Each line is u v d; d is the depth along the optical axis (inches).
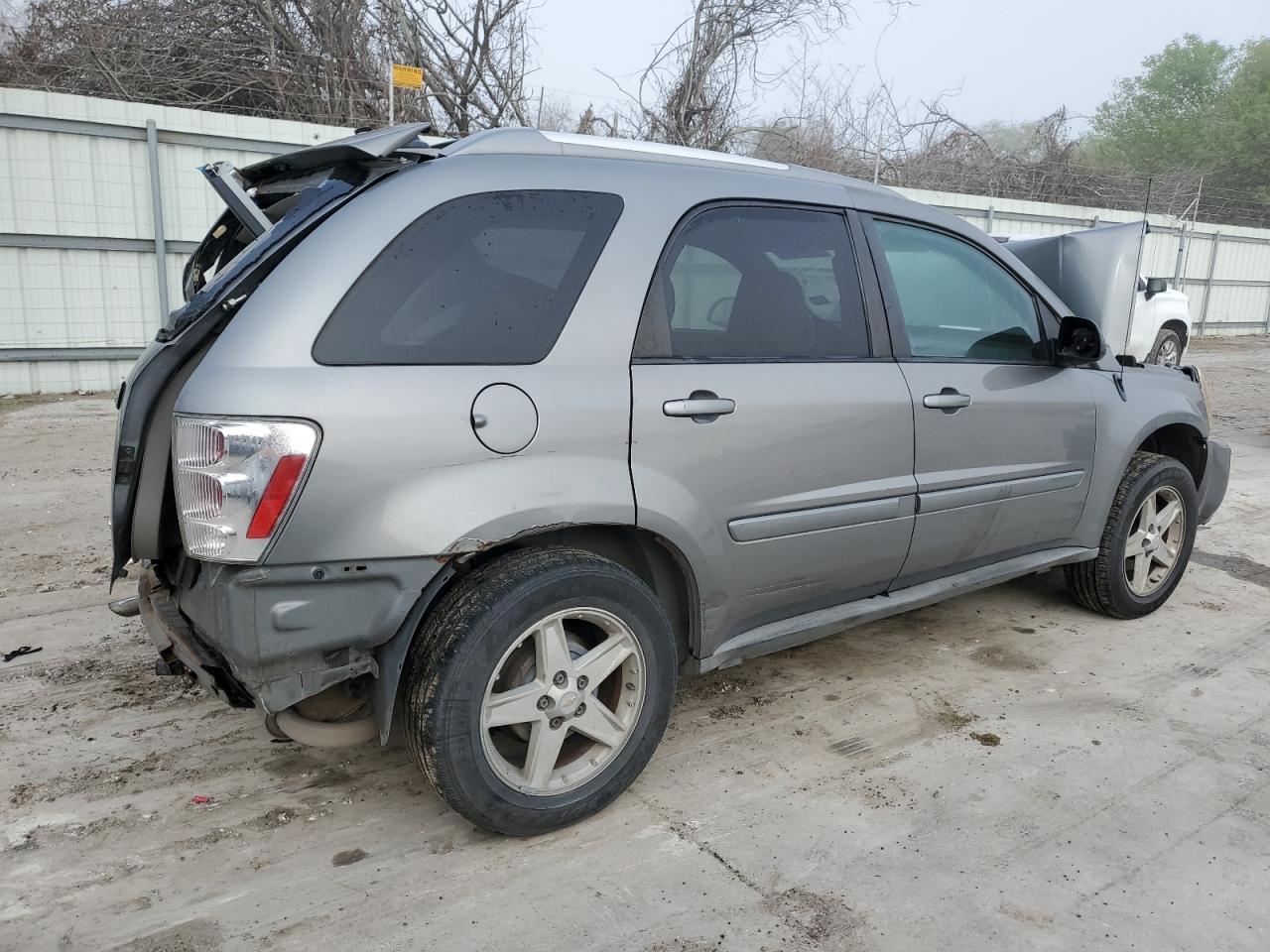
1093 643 163.8
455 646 94.6
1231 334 933.2
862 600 136.8
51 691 138.9
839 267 128.1
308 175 110.2
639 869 99.7
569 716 103.5
